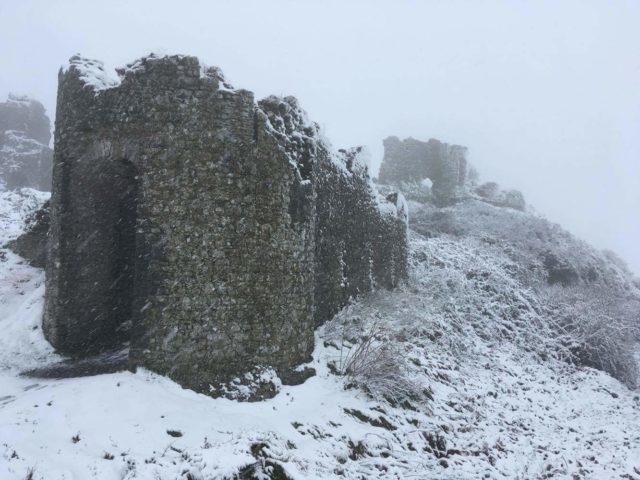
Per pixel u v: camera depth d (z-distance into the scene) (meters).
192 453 6.48
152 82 9.16
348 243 14.61
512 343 18.97
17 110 33.78
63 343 10.09
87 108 9.70
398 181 37.69
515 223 31.55
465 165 38.78
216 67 9.42
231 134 9.31
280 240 9.88
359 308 13.92
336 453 7.94
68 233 10.10
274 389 9.34
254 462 6.21
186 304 8.88
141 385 8.37
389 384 10.23
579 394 15.88
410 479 7.61
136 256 9.04
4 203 17.36
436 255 22.89
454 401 11.80
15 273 12.66
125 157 9.27
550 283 28.88
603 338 20.02
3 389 8.54
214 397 8.75
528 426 12.13
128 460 6.38
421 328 14.49
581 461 10.48
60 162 10.08
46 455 6.19
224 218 9.20
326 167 13.04
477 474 8.52
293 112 11.37
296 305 10.25
